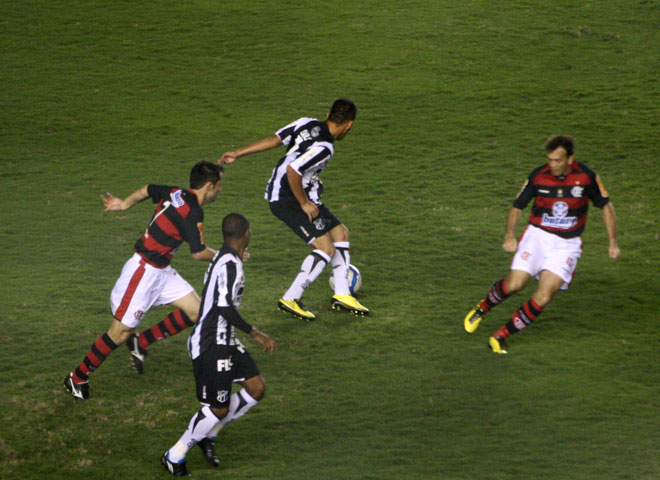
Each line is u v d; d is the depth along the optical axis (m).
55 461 14.23
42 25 55.12
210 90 44.97
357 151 37.16
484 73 47.56
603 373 18.36
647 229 28.33
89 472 13.90
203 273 24.52
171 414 16.28
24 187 32.12
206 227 28.62
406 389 17.53
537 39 53.00
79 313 21.09
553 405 16.86
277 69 48.16
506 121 40.59
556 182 18.23
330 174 34.41
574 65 48.91
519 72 47.75
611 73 47.56
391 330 20.61
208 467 14.43
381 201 31.31
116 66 48.66
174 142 37.75
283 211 20.81
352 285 22.36
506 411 16.61
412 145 37.75
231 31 54.69
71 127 39.59
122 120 40.66
